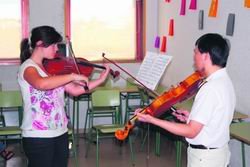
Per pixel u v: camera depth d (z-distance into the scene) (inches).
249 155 142.6
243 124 126.9
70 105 217.0
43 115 92.3
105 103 181.2
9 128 162.2
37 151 93.1
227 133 80.2
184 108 144.6
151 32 231.5
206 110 75.9
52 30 93.5
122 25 228.8
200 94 77.7
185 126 76.7
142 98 196.7
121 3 227.3
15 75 214.1
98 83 105.3
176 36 205.2
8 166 168.9
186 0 192.4
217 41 77.0
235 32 149.6
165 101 83.7
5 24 212.7
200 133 78.4
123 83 221.8
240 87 148.3
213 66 77.9
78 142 205.5
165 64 116.1
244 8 143.0
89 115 211.6
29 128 92.2
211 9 164.4
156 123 78.7
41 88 88.3
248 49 141.7
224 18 157.3
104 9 225.3
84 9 222.4
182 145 177.0
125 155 185.3
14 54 215.3
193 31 185.8
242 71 146.3
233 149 152.2
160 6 225.6
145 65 123.1
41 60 95.3
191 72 189.2
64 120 97.3
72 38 222.5
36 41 92.6
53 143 94.1
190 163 82.1
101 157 181.9
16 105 174.6
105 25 226.5
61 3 217.0
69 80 90.1
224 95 76.8
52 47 94.1
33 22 214.5
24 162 174.1
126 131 86.3
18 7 213.5
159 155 185.0
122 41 229.8
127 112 210.8
